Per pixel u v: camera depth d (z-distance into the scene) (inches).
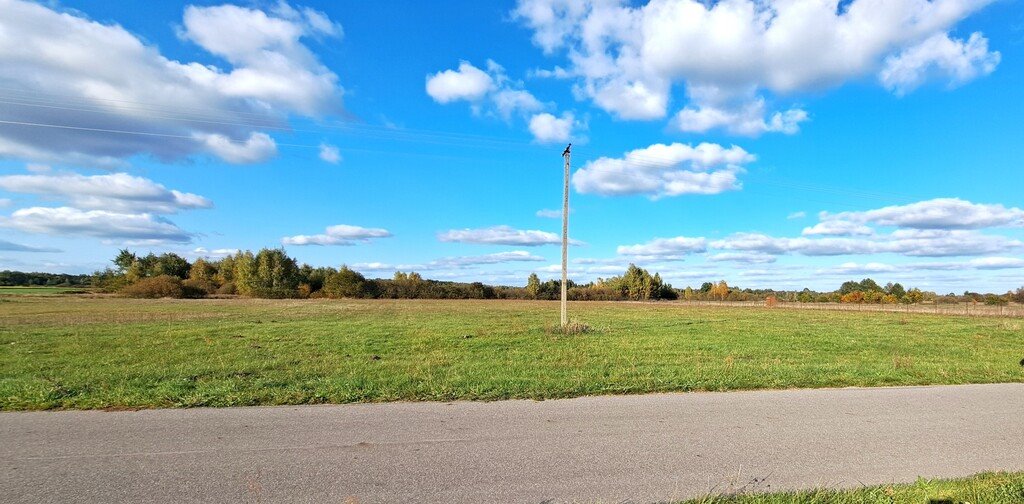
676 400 313.0
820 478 192.7
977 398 329.4
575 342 649.6
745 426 258.7
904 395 335.3
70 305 1680.6
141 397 293.7
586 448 221.1
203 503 162.1
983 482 185.6
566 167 830.5
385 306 1822.1
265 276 2883.9
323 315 1243.8
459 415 270.5
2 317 1076.5
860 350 606.9
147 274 3179.1
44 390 304.0
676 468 200.4
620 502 168.9
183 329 802.8
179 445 215.2
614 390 335.0
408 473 189.9
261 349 557.3
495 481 184.1
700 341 681.0
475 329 832.9
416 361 463.2
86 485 173.5
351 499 167.2
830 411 290.7
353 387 327.6
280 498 166.7
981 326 1085.8
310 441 223.6
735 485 184.2
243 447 214.4
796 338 750.5
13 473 182.5
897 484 185.9
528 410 283.4
